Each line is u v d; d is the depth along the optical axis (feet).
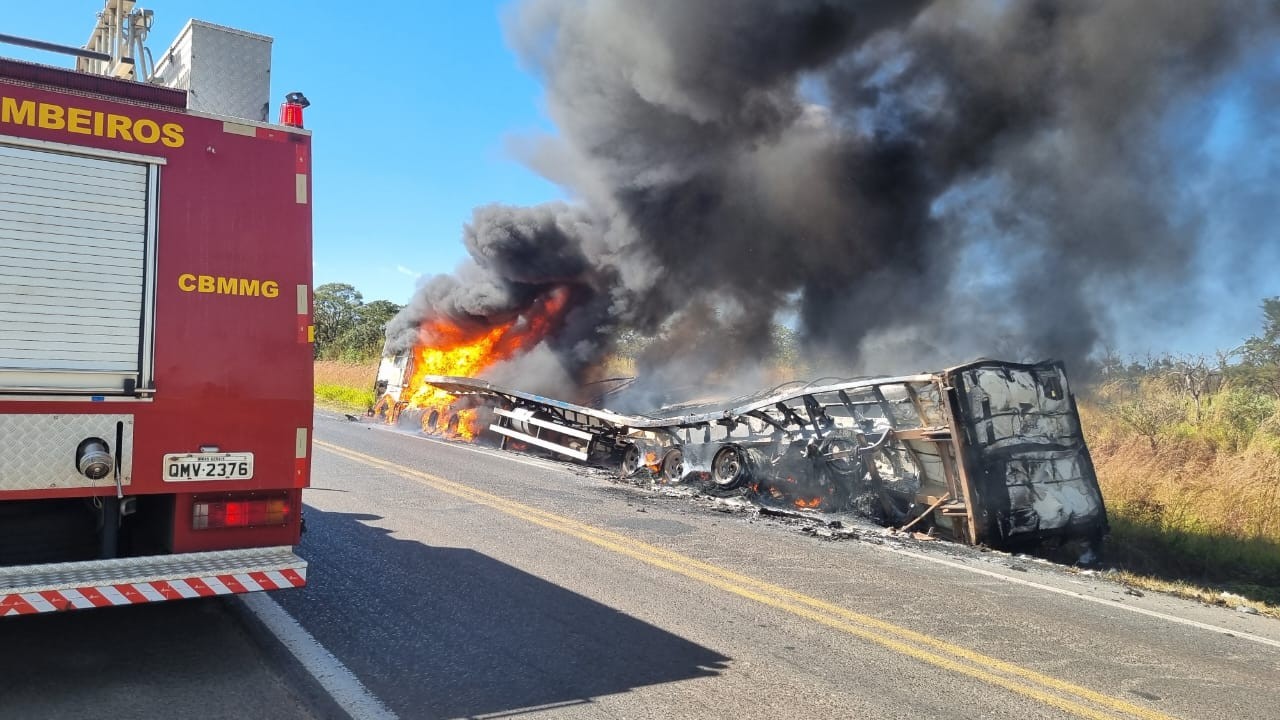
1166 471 34.55
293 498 13.84
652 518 26.76
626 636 15.46
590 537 23.54
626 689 12.95
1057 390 28.07
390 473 33.53
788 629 16.20
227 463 13.20
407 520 24.86
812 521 27.50
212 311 13.17
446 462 37.88
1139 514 29.78
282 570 13.14
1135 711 12.87
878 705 12.67
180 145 13.11
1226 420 43.16
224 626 15.29
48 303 11.93
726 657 14.53
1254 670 15.11
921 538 26.08
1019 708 12.79
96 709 11.57
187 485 12.87
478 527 24.32
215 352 13.16
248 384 13.41
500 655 14.29
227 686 12.56
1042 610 18.40
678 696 12.75
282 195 13.96
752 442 31.71
